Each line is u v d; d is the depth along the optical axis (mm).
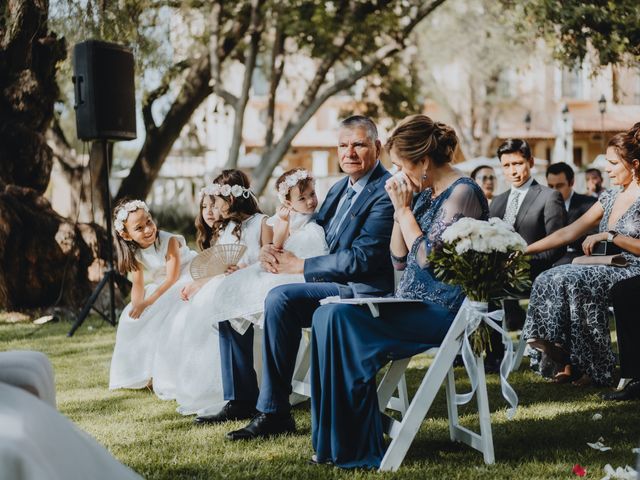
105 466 2256
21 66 8914
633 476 3076
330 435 3438
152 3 11820
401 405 4223
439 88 25062
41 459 1939
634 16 11289
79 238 9031
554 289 4914
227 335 4348
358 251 4043
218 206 4715
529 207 5797
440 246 3402
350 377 3383
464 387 5082
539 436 3830
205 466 3451
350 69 16797
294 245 4449
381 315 3463
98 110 7707
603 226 5125
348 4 13523
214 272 4641
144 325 5215
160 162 13508
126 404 4789
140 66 11703
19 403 2189
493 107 25594
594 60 12352
